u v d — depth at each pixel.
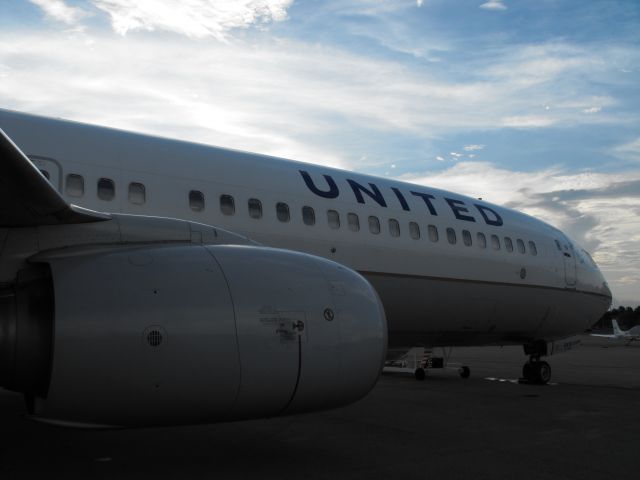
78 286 4.44
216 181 7.81
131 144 7.41
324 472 5.05
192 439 6.27
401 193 10.21
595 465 5.52
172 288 4.61
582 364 21.80
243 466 5.20
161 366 4.40
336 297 5.25
